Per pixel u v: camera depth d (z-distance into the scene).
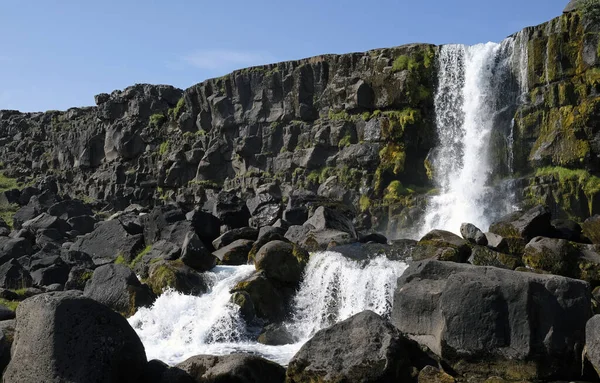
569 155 31.52
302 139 40.31
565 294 13.36
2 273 24.97
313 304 20.30
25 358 12.35
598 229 21.64
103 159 52.44
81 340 12.30
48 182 54.66
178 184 45.81
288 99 41.28
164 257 23.56
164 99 50.00
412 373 12.94
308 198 29.09
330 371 13.10
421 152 37.38
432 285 15.05
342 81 39.22
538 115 33.41
